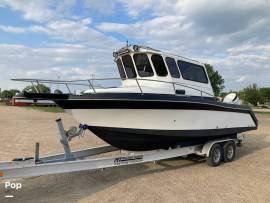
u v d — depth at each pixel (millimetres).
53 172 4578
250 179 5832
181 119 6227
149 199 4594
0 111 29000
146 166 6812
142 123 5758
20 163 4578
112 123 5605
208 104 6711
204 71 7680
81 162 4902
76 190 5008
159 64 6516
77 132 5500
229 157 7488
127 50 6855
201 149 7078
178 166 6883
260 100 64062
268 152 8938
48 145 9125
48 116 22156
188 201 4523
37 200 4520
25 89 5164
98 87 5859
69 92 5430
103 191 4973
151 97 5637
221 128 7246
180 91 6645
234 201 4559
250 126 8383
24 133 11844
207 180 5727
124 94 5395
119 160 5418
